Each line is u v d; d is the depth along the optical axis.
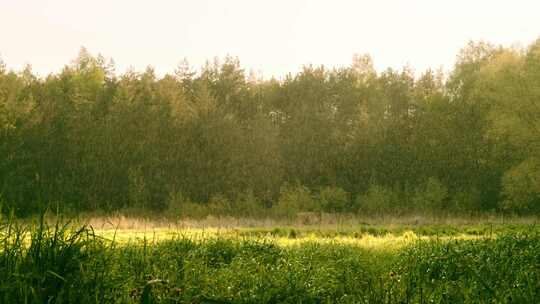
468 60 47.41
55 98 47.56
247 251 8.99
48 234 4.20
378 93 51.47
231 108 53.19
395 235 17.98
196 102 50.31
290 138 49.78
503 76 37.97
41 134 43.28
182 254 7.53
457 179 44.62
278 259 8.06
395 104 49.94
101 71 52.03
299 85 53.25
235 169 46.69
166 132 47.19
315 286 5.96
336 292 5.93
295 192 43.03
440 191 40.78
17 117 42.97
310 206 42.00
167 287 4.83
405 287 5.46
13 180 32.91
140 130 46.84
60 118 45.28
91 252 4.38
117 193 42.31
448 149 45.56
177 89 51.50
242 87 55.19
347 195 45.50
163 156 46.16
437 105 47.03
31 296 3.64
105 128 46.12
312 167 47.84
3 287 3.58
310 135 48.97
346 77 53.19
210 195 45.41
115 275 4.62
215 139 47.34
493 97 38.41
